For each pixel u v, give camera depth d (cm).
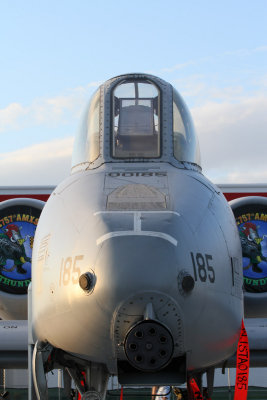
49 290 486
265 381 1541
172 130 591
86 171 572
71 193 537
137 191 517
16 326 651
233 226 540
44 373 511
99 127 593
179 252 458
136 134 591
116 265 448
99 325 452
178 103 620
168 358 433
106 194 516
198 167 605
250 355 627
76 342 474
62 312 472
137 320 444
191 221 489
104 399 530
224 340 492
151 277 443
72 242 481
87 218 491
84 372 527
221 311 479
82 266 460
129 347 434
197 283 457
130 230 465
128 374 476
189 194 521
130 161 572
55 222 516
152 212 485
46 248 505
